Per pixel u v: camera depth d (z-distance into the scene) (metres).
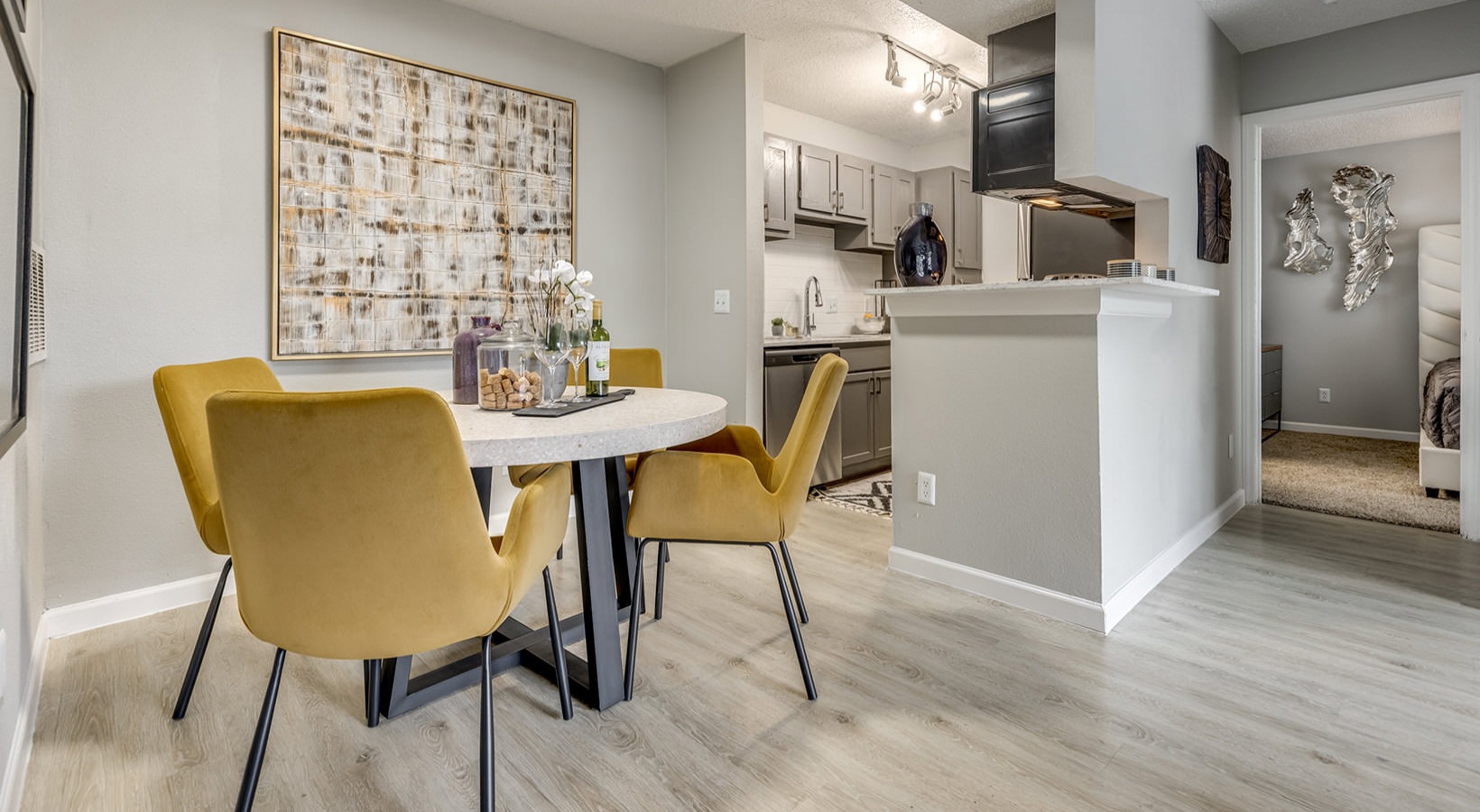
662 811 1.35
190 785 1.42
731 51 3.39
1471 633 2.11
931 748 1.55
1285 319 6.00
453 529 1.14
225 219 2.39
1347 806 1.35
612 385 2.77
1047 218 3.73
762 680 1.85
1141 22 2.54
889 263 5.41
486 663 1.25
